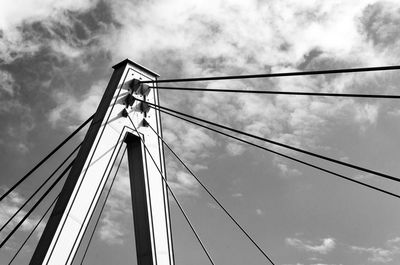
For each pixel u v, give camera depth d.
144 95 17.45
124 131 16.31
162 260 14.80
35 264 13.09
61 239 13.50
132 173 16.34
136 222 15.53
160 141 17.05
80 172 14.72
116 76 17.45
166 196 16.08
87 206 14.41
